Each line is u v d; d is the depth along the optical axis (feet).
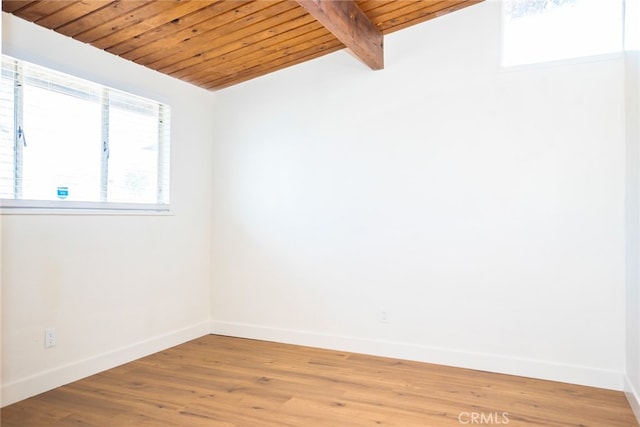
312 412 7.98
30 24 8.47
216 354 11.40
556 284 9.65
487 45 10.37
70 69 9.26
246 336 13.07
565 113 9.61
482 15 10.43
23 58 8.32
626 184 9.00
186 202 12.61
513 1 10.43
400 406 8.24
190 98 12.77
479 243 10.37
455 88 10.68
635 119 8.18
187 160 12.66
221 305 13.41
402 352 11.10
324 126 12.17
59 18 8.50
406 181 11.16
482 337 10.30
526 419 7.72
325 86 12.16
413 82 11.12
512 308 10.03
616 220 9.17
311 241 12.29
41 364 8.70
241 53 11.14
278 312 12.67
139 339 11.02
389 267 11.32
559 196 9.65
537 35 10.17
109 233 10.19
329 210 12.07
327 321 12.03
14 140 8.35
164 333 11.82
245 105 13.24
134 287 10.88
